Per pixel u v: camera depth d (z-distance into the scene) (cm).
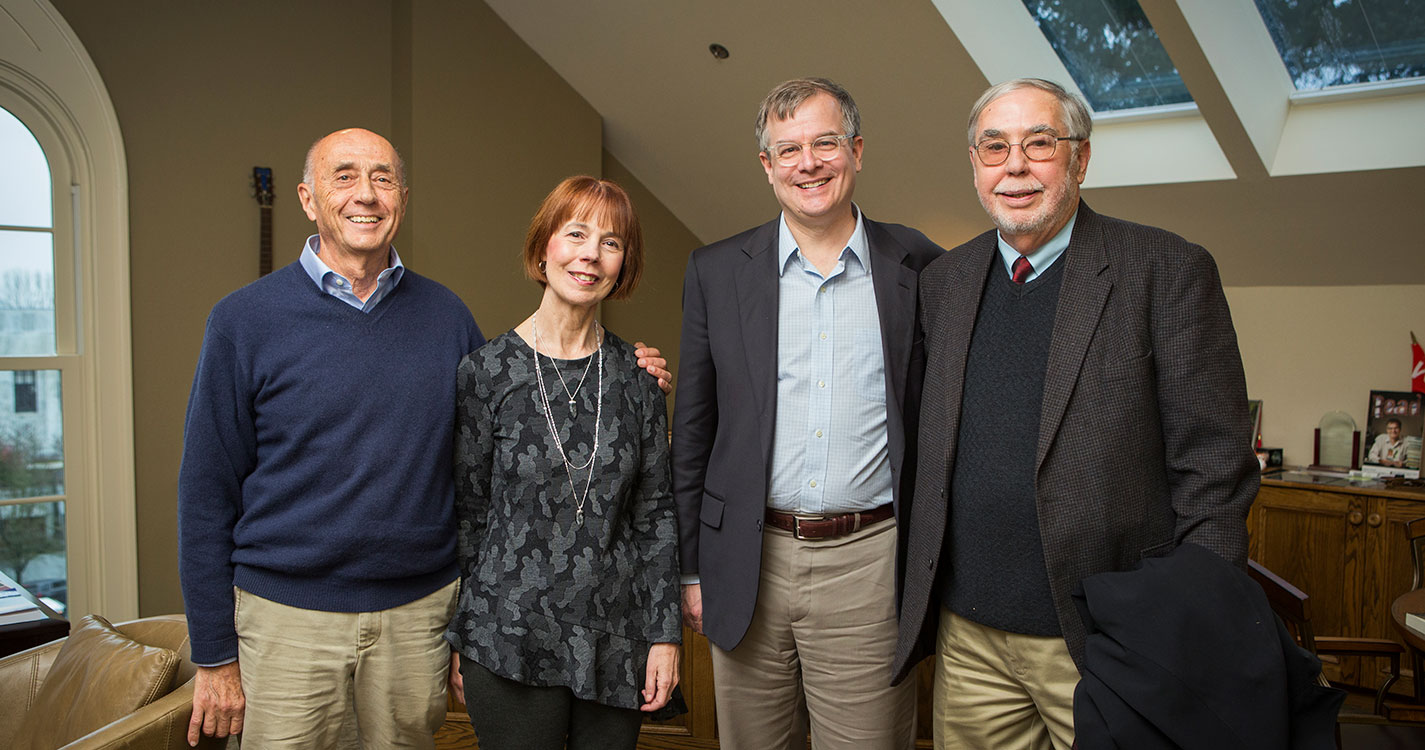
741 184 499
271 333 184
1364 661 382
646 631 187
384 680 188
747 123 450
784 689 208
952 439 180
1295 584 398
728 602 198
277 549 182
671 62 437
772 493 198
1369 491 377
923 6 341
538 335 191
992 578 176
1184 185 384
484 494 195
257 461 188
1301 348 431
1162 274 166
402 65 448
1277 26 338
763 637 202
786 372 197
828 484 194
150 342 416
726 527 199
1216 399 162
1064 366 167
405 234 444
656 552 193
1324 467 422
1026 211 171
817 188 190
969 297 185
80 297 403
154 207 413
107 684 196
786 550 197
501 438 186
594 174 500
